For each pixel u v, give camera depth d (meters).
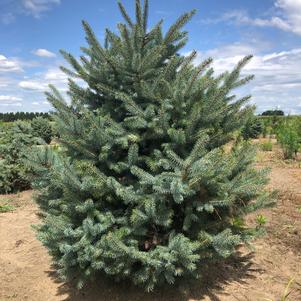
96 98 4.12
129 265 3.43
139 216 3.29
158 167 3.57
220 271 4.33
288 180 8.26
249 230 3.94
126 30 3.58
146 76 3.75
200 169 3.23
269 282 4.07
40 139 4.20
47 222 3.41
